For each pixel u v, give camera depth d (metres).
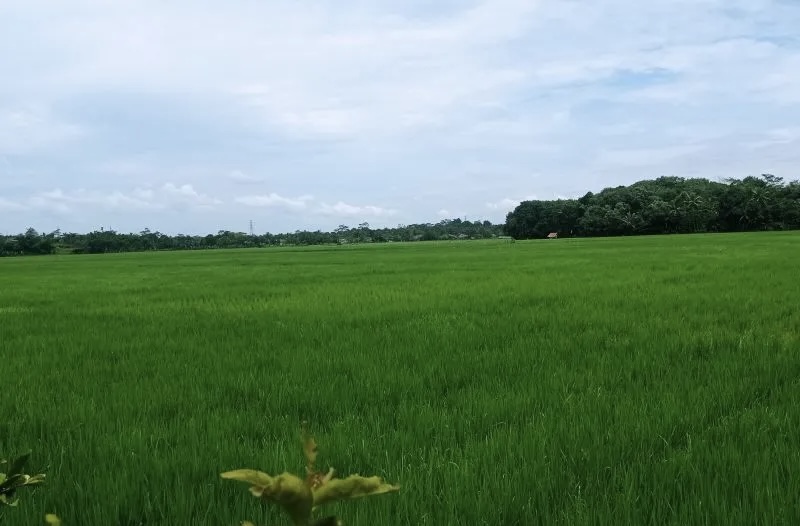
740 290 14.51
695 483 3.52
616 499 3.31
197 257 65.81
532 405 5.43
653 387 6.00
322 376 6.84
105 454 4.29
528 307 12.55
